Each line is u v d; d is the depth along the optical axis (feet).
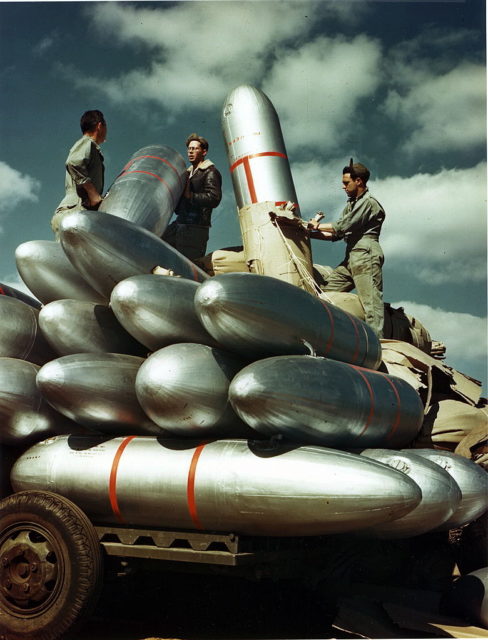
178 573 14.98
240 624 14.44
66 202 20.51
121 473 13.43
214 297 12.80
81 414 13.89
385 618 15.11
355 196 21.31
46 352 16.11
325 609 14.71
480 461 16.99
